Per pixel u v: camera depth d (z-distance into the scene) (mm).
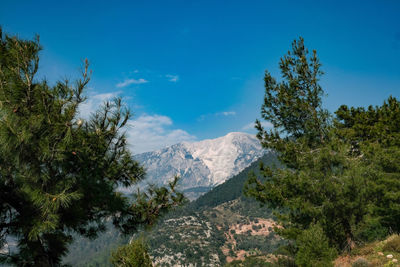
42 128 5336
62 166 6074
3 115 5074
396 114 19203
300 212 13430
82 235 7273
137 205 7551
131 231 7441
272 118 16875
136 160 7758
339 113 21594
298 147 15102
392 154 13555
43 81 5664
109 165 7098
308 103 16141
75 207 6309
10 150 5098
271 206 14656
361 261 10078
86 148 6254
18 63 5215
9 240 5969
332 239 13258
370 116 20938
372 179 12797
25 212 5730
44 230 5520
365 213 12836
